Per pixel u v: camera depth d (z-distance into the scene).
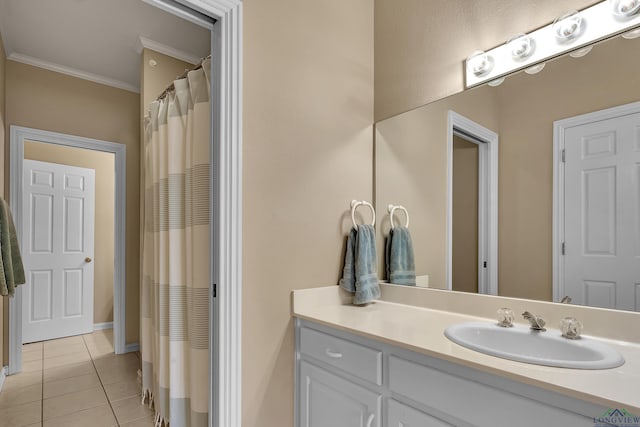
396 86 1.83
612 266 1.13
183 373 1.63
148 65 2.27
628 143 1.10
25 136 2.41
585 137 1.20
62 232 3.03
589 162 1.19
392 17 1.86
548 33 1.29
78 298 3.12
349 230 1.77
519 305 1.33
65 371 2.42
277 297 1.47
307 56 1.62
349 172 1.79
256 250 1.40
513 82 1.38
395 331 1.23
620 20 1.13
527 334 1.18
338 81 1.75
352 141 1.81
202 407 1.46
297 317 1.52
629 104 1.11
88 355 2.70
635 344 1.07
